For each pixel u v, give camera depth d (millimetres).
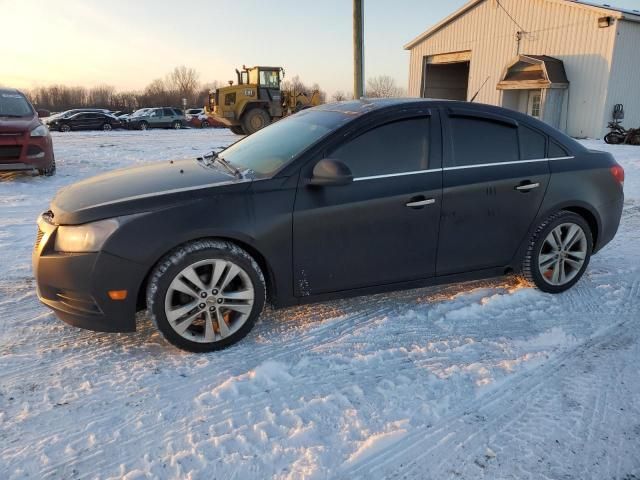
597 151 4359
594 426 2535
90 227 2936
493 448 2383
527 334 3471
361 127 3467
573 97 20516
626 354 3225
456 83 29281
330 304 3924
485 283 4375
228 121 22453
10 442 2363
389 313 3773
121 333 3398
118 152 14469
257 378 2887
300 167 3283
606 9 18672
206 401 2699
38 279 3068
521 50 22406
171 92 77562
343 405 2674
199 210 3031
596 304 3957
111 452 2322
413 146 3582
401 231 3521
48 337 3348
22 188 8391
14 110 9430
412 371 2998
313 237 3295
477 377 2939
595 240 4344
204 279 3092
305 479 2166
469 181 3680
